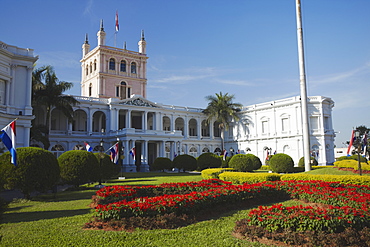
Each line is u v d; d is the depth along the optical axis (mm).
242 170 35906
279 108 61344
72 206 14750
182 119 70875
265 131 63969
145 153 53750
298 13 25828
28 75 33000
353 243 8367
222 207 13320
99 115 59938
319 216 8984
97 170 23234
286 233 8688
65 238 9062
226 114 64062
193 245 8516
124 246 8383
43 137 39656
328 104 58125
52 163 18000
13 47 32219
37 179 17031
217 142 72312
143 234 9422
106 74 62188
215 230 10125
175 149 58406
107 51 63062
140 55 68062
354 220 9117
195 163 46781
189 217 11508
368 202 11430
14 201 16875
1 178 16594
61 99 42594
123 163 50438
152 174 40000
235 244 8602
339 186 17375
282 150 60094
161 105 64375
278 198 16172
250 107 67875
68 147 51750
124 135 51281
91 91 65125
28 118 31906
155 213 10844
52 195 19500
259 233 9078
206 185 17312
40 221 11367
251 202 14883
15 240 8922
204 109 70750
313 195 14547
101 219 10688
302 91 25375
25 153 17141
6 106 30578
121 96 64250
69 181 22016
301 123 57250
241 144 68375
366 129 70312
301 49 25469
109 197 14602
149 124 67562
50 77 42375
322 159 55500
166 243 8656
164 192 16703
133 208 10805
